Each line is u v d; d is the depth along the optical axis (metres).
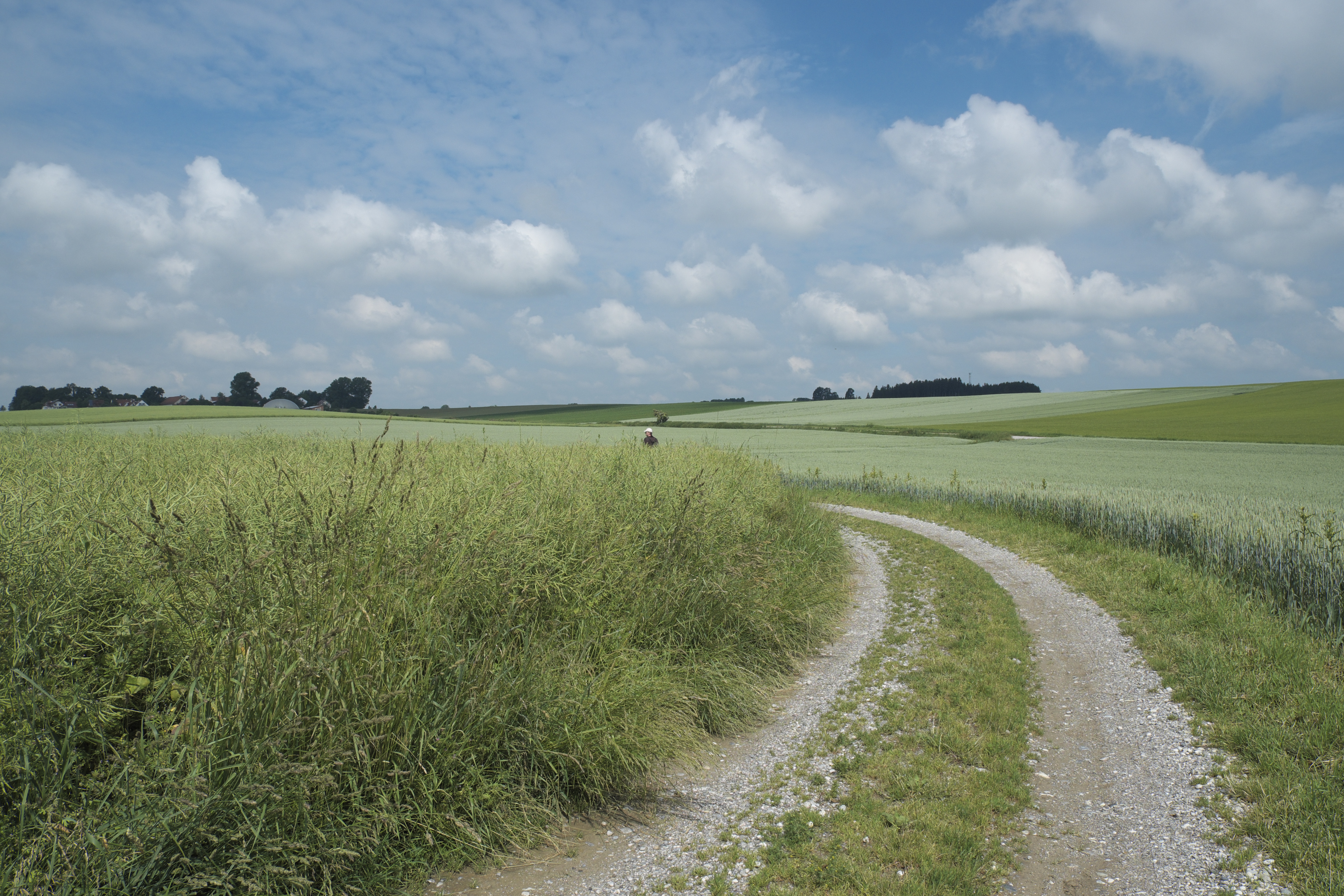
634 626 5.43
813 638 7.54
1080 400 87.94
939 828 3.98
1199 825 4.16
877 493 22.80
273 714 3.15
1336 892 3.42
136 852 2.62
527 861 3.59
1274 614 8.20
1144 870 3.71
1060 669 6.99
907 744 5.10
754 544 7.74
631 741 4.32
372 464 4.80
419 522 4.54
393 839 3.42
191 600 3.46
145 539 3.73
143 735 3.13
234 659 3.21
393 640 3.80
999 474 27.44
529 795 3.95
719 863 3.62
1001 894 3.46
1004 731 5.37
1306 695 5.61
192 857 2.81
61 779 2.73
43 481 4.59
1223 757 5.00
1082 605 9.31
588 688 4.46
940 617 8.62
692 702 5.31
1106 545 12.90
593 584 5.42
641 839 3.86
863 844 3.81
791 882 3.47
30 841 2.57
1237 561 9.78
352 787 3.30
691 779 4.59
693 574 6.57
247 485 4.93
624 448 9.91
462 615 4.32
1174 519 12.12
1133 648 7.49
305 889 2.96
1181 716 5.75
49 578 3.20
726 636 6.20
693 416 90.38
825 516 12.38
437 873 3.43
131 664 3.38
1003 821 4.15
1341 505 16.14
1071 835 4.05
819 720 5.58
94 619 3.36
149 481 5.68
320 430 35.88
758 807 4.23
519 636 4.59
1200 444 41.06
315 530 4.05
